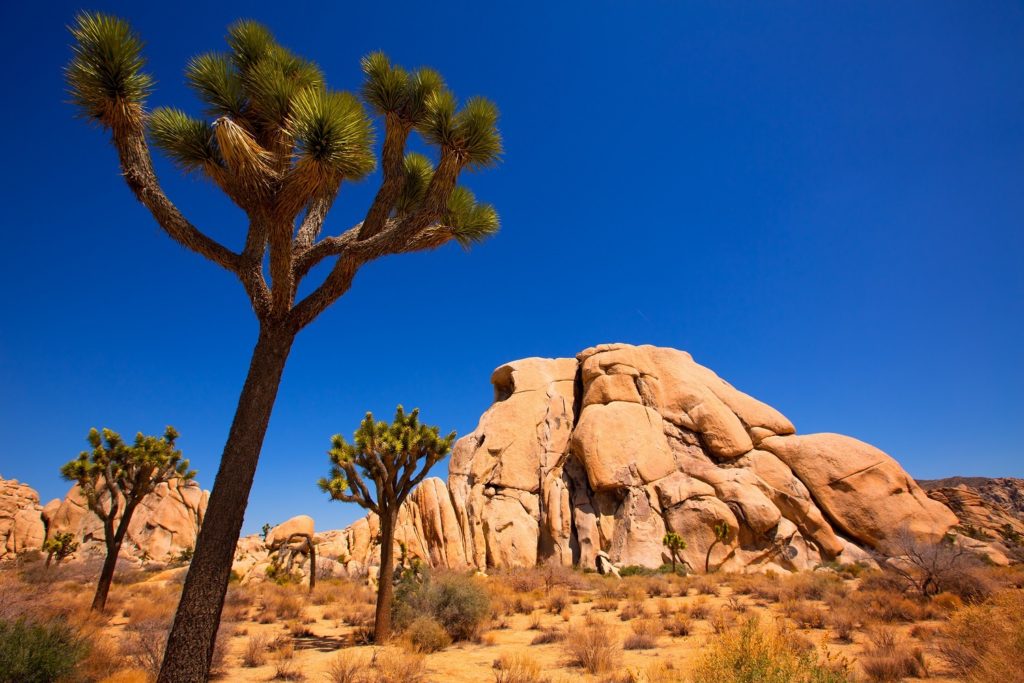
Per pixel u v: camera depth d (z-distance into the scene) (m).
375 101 7.09
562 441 39.44
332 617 16.23
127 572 26.16
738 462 35.25
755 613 13.84
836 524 32.62
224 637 10.86
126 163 5.70
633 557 31.39
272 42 7.07
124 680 7.12
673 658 8.90
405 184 8.22
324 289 6.32
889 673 7.32
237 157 5.14
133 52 5.58
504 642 11.45
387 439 12.10
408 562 28.17
